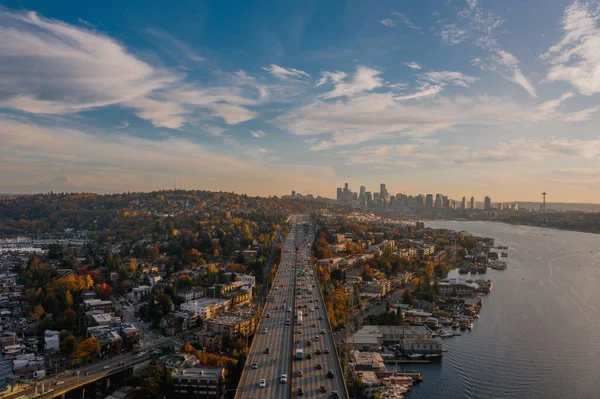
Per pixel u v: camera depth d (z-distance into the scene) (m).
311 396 199.00
